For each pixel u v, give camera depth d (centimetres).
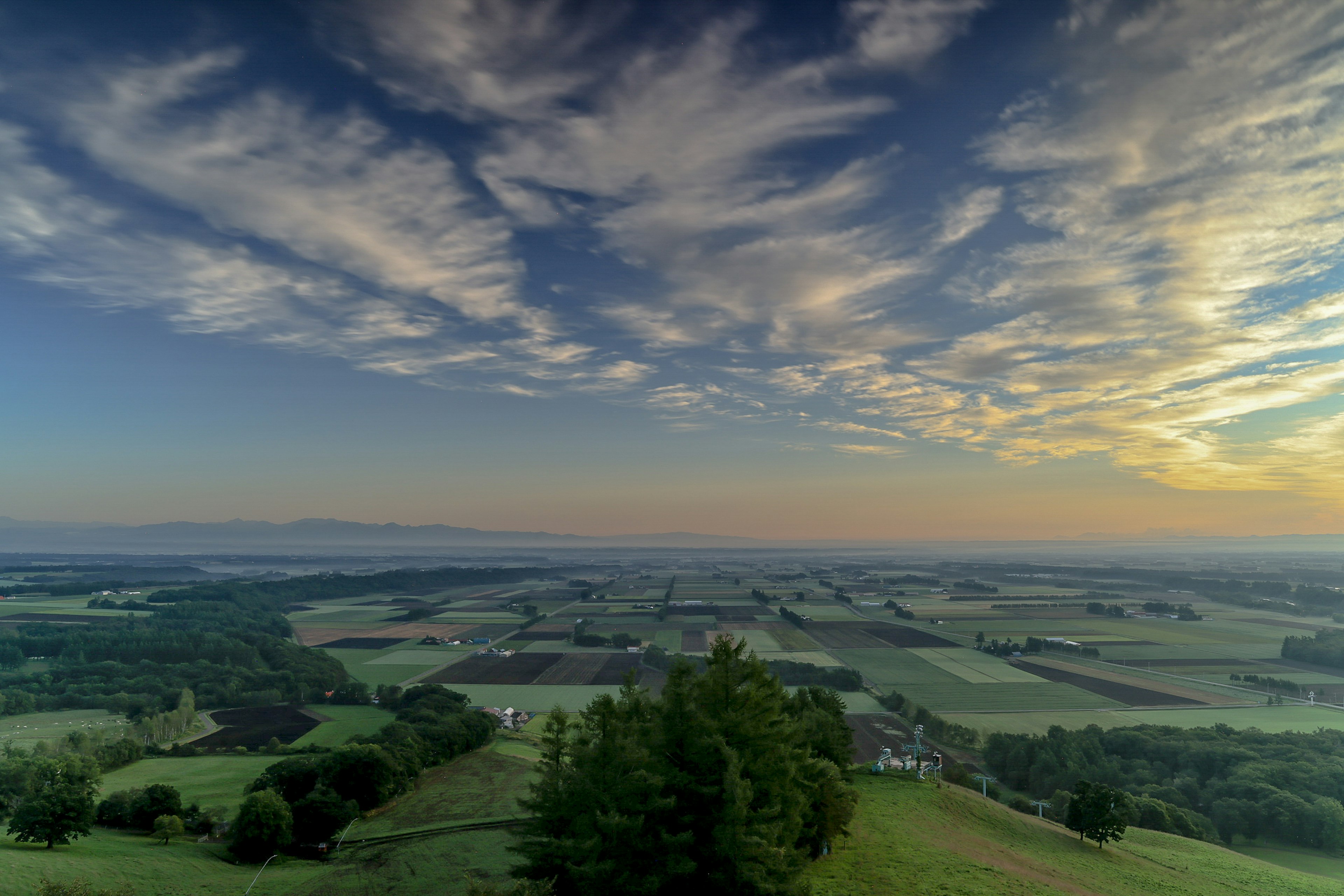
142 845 8950
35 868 7362
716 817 4912
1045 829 8988
